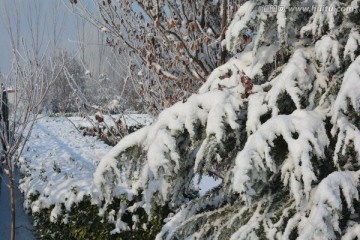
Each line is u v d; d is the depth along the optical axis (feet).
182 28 14.62
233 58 12.51
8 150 19.17
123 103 18.22
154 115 15.93
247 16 10.34
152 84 16.39
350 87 8.79
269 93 10.40
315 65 10.62
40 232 22.02
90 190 19.61
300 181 9.24
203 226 12.94
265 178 9.59
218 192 14.19
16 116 20.76
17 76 19.10
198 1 14.40
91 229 19.38
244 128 11.24
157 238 13.62
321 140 9.26
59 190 20.63
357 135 8.98
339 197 8.67
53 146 35.63
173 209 18.53
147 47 14.57
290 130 9.35
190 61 13.96
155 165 10.62
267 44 11.69
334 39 9.87
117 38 14.66
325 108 10.30
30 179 23.58
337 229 8.63
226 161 12.78
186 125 10.55
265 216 10.99
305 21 11.34
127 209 18.76
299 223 9.68
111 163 11.52
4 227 23.71
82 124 52.16
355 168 10.08
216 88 11.81
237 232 10.70
